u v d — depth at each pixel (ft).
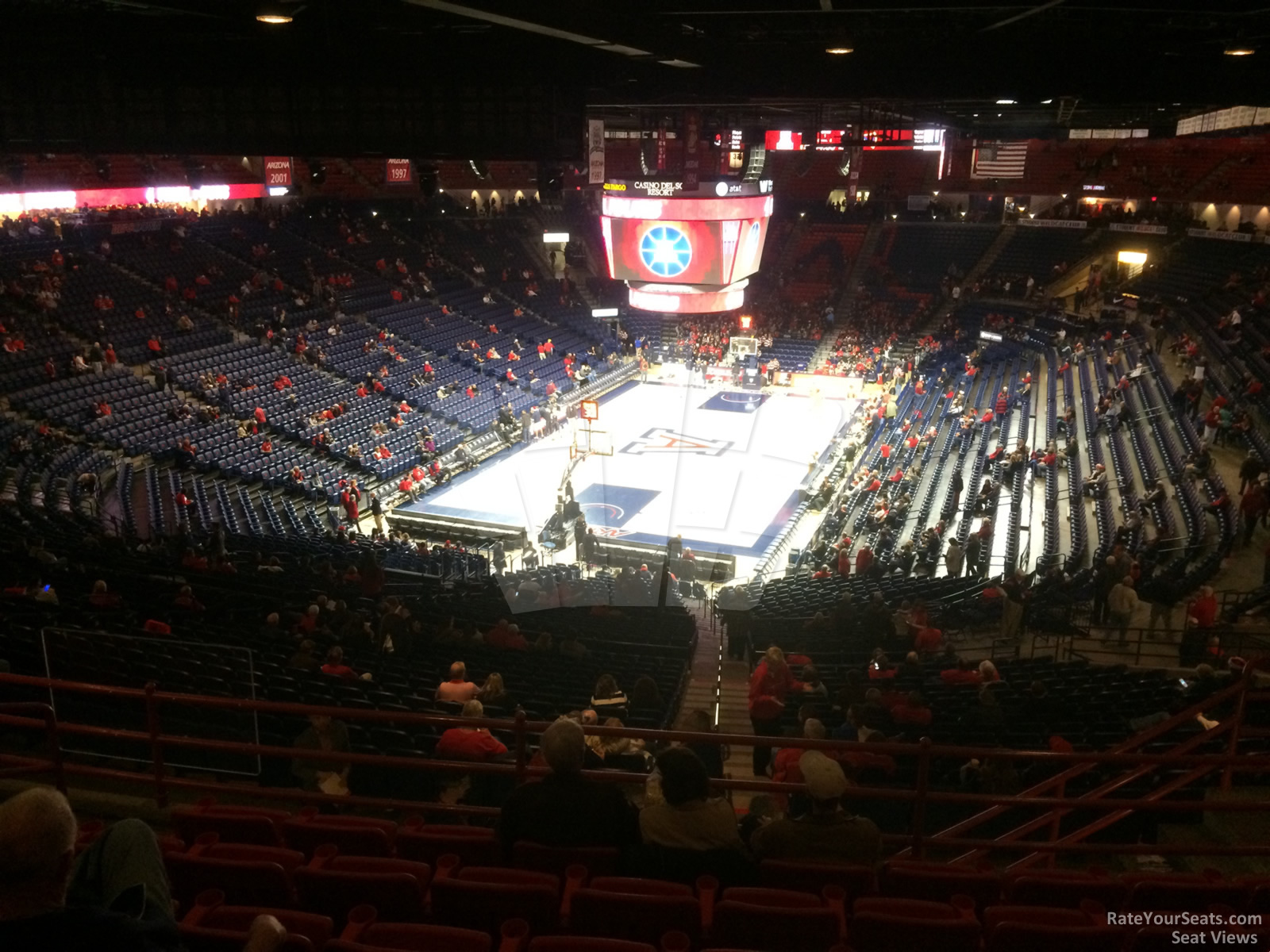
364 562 58.90
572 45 43.37
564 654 43.57
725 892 14.16
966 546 69.41
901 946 13.41
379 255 152.25
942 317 161.07
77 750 25.75
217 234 132.57
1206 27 43.60
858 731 27.76
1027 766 27.84
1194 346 91.66
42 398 86.22
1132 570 49.83
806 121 119.55
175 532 71.67
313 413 105.40
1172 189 147.13
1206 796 24.82
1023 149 160.56
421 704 30.91
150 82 44.91
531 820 15.02
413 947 12.68
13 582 43.93
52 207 115.03
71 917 7.84
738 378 155.84
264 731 27.81
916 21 49.01
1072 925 13.92
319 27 42.55
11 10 44.65
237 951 11.91
